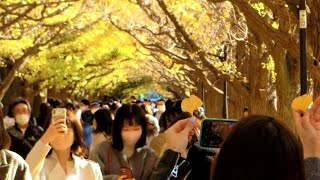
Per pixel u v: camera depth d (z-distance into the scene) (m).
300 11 7.63
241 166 2.74
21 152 9.35
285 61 11.82
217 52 24.77
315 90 8.80
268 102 15.62
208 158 5.67
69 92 53.62
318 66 8.44
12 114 9.80
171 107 9.38
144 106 12.97
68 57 37.06
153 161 6.93
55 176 5.97
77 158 6.10
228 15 18.14
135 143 6.90
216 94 27.89
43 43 25.36
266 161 2.72
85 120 15.03
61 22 25.12
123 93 86.44
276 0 8.90
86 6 25.67
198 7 20.78
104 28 30.88
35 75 38.72
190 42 17.48
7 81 24.70
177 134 4.50
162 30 23.34
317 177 3.10
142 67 56.69
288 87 11.79
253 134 2.76
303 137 3.24
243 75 17.62
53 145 5.97
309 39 8.55
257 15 9.02
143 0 21.25
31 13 24.66
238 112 18.92
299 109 3.75
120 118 6.82
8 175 4.43
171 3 19.78
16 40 25.36
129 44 34.03
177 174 4.49
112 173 6.82
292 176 2.72
